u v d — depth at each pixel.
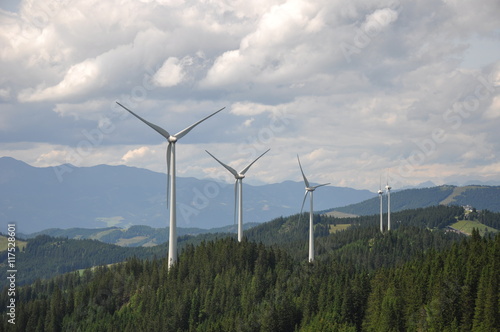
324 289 168.50
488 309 131.88
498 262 153.12
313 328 146.25
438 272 158.12
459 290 144.38
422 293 149.75
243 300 171.00
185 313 169.50
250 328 155.12
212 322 162.75
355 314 159.25
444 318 140.00
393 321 144.12
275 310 157.25
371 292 165.62
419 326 140.38
